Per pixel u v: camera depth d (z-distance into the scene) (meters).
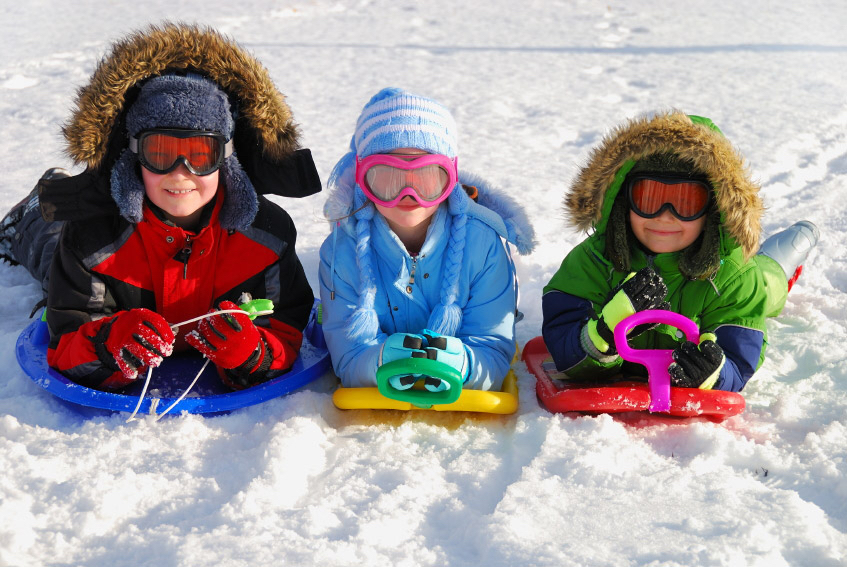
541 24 9.59
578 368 2.39
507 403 2.32
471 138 5.11
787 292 2.85
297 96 6.16
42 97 5.86
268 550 1.72
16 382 2.47
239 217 2.40
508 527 1.78
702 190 2.22
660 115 2.29
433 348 2.24
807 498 1.93
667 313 2.22
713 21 9.84
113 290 2.42
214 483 1.98
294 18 9.66
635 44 8.49
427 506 1.92
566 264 2.50
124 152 2.31
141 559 1.72
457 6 10.66
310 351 2.63
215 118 2.25
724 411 2.24
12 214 3.17
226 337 2.21
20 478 1.96
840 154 4.89
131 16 9.43
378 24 9.41
